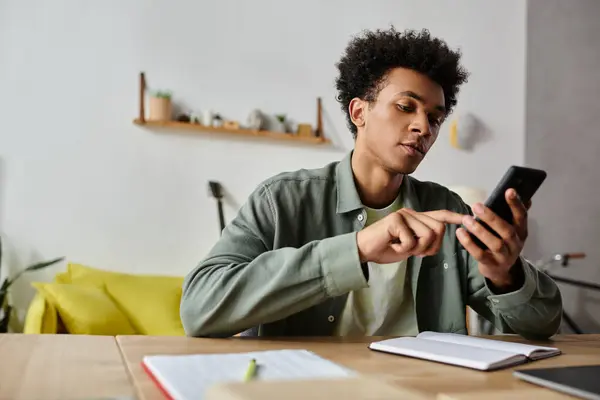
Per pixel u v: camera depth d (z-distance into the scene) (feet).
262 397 1.33
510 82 12.06
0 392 1.77
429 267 3.94
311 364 2.13
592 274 12.06
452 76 3.75
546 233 11.83
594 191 12.30
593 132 12.48
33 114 9.03
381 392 1.43
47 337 2.83
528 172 2.78
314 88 10.71
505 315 3.34
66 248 9.09
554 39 12.41
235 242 3.49
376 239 2.72
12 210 8.86
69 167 9.18
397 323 3.92
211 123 9.86
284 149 10.47
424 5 11.57
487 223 2.75
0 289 8.35
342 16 10.97
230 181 10.08
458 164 11.63
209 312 2.90
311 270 2.80
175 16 9.90
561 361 2.53
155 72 9.73
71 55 9.27
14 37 8.98
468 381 2.02
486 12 12.00
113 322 7.71
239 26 10.29
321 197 3.88
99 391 1.81
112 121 9.44
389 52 3.58
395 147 3.55
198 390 1.74
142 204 9.55
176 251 9.69
